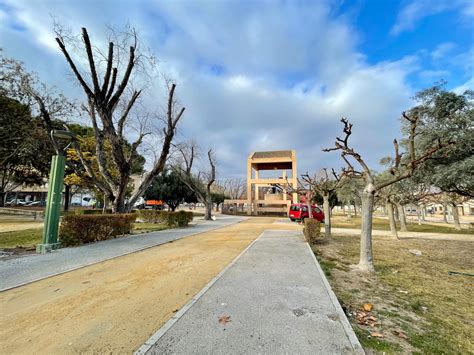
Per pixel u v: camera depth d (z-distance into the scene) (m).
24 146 17.12
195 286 4.71
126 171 12.40
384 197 13.77
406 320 3.59
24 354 2.55
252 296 4.10
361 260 6.53
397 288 5.05
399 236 14.29
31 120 15.89
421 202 23.88
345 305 4.05
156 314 3.50
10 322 3.24
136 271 5.71
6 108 15.06
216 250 8.31
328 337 2.85
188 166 24.69
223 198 45.09
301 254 7.59
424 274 6.21
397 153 6.29
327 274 5.85
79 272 5.58
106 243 9.17
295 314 3.44
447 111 8.21
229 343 2.69
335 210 79.38
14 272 5.41
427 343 2.95
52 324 3.19
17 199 53.53
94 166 19.00
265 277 5.18
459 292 4.95
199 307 3.63
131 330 3.05
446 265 7.24
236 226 17.39
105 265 6.21
